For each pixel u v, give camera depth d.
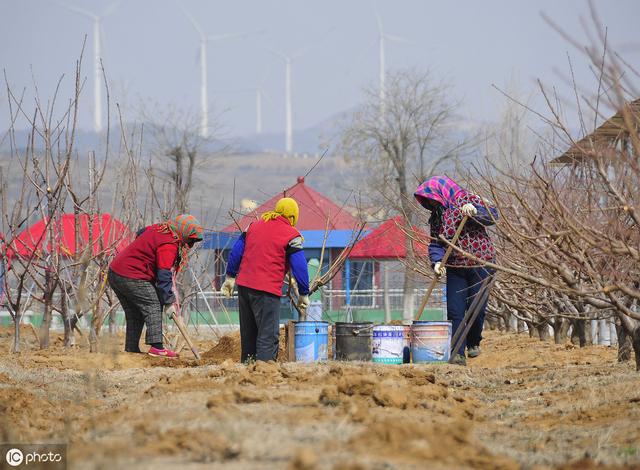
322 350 34.41
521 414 23.83
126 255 36.47
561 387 27.31
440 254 35.19
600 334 53.12
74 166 46.03
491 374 31.47
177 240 36.62
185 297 52.16
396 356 34.12
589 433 20.45
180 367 33.41
